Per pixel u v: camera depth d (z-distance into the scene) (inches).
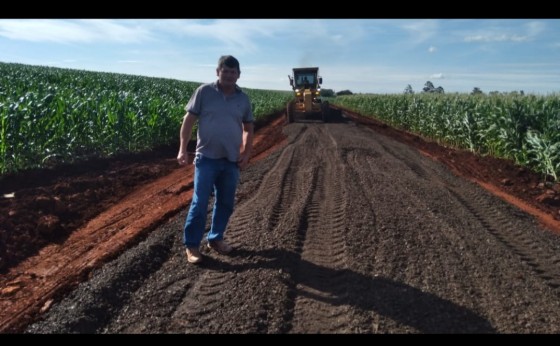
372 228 237.0
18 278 186.1
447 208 284.2
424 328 144.2
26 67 1414.9
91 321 146.7
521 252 218.2
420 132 913.5
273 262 192.2
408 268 189.2
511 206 313.3
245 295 162.7
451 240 222.7
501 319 150.5
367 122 1103.0
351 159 480.4
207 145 194.7
